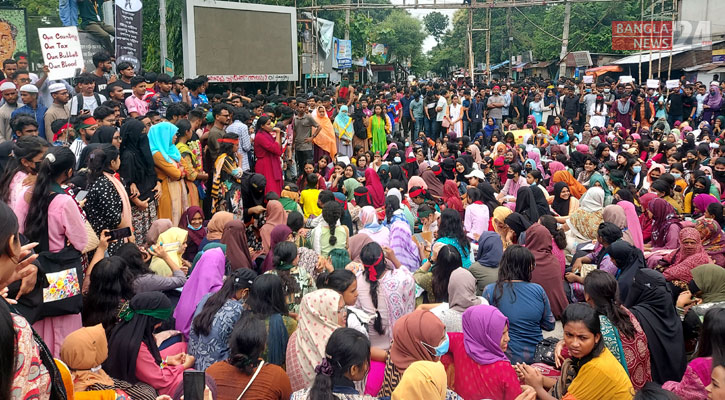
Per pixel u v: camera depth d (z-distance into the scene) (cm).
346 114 1484
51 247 453
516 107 2088
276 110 1259
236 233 600
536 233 612
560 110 2097
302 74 2358
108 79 1129
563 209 938
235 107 1131
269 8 1903
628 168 1120
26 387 219
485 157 1205
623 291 546
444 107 1858
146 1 1925
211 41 1762
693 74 2781
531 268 526
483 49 4972
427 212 779
